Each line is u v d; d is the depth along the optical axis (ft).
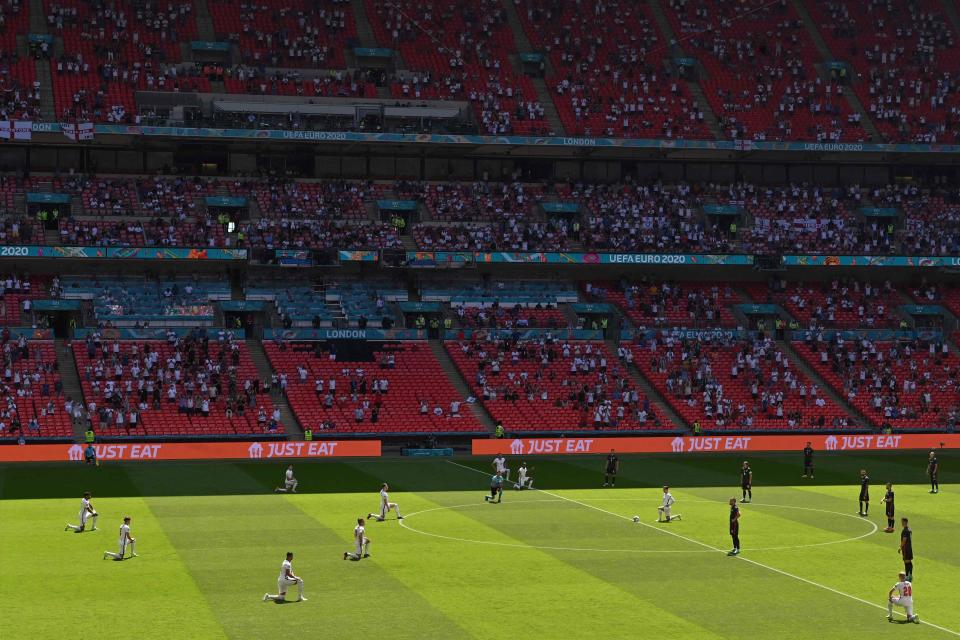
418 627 128.06
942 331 375.25
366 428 303.68
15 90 346.13
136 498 218.59
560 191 390.83
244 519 196.85
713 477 258.78
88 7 378.32
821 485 247.09
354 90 378.12
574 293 369.50
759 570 159.63
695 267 377.91
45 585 146.00
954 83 420.36
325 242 353.10
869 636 126.62
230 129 350.02
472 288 366.63
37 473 249.75
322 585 148.05
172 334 325.62
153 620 129.80
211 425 295.07
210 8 393.50
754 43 426.10
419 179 391.45
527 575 154.92
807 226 387.96
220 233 349.61
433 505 215.31
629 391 329.93
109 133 341.00
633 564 162.81
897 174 418.10
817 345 361.71
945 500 226.79
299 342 334.24
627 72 407.44
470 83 391.45
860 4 446.19
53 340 318.04
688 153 393.09
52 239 336.29
